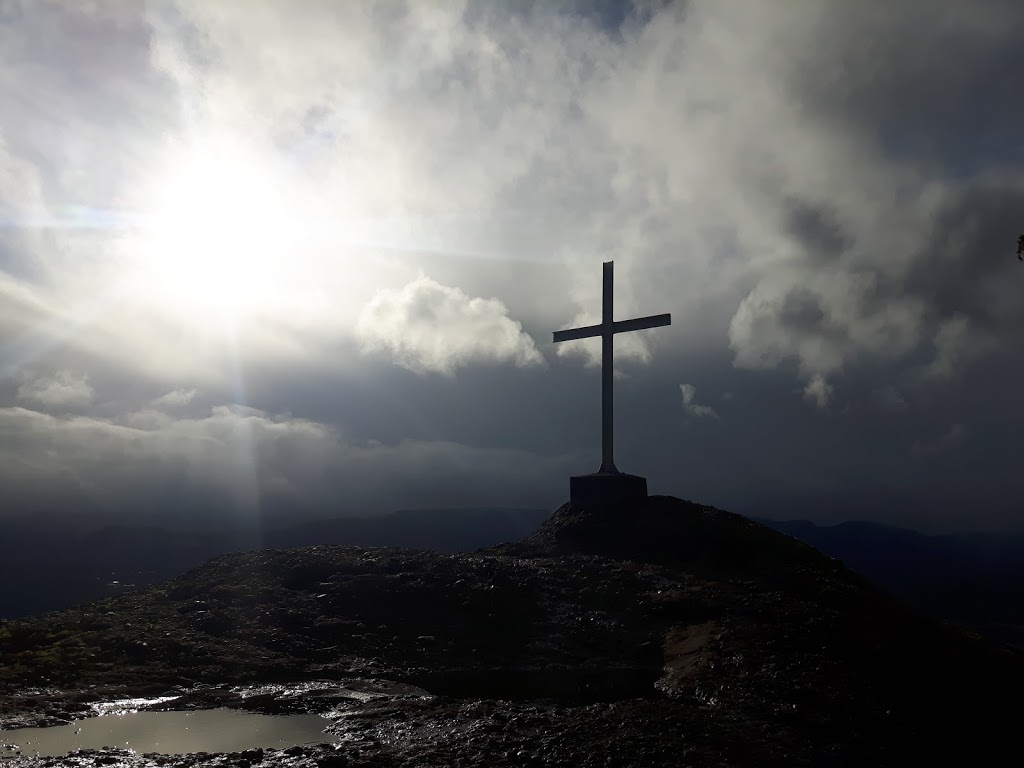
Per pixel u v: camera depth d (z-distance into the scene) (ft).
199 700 88.53
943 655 102.01
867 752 73.97
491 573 131.03
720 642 101.60
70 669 95.76
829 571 131.44
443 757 68.03
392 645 109.81
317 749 69.67
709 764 67.82
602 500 160.66
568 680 98.73
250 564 137.80
